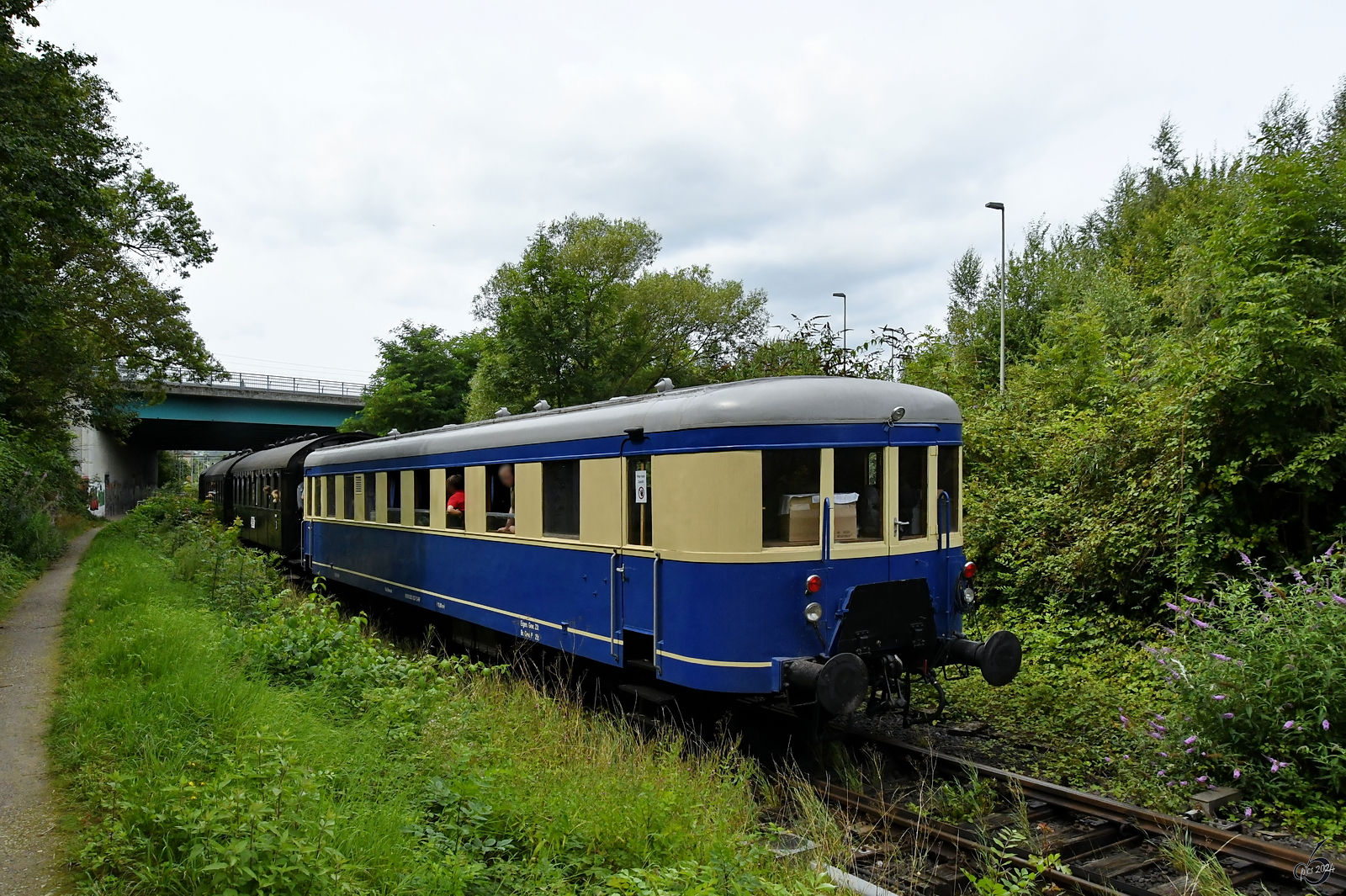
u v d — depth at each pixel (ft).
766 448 20.33
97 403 81.92
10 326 47.65
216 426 147.13
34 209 44.86
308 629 25.79
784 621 20.24
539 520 27.09
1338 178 28.09
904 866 15.62
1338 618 18.94
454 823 14.29
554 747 19.94
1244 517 28.04
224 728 17.74
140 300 78.38
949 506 23.12
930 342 52.21
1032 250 87.15
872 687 21.98
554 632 26.27
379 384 125.59
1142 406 32.37
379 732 18.26
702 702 22.74
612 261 99.35
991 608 35.22
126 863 12.48
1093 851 16.30
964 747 22.34
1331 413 26.16
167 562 48.83
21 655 28.94
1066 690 25.67
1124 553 29.99
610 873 13.05
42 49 46.37
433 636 37.06
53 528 69.82
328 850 11.21
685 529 20.89
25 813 15.19
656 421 21.93
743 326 102.89
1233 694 19.04
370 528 41.37
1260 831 17.04
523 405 76.79
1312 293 26.45
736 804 17.22
